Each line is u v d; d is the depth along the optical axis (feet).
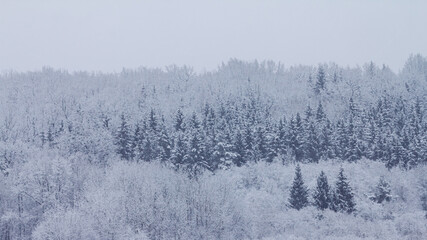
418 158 313.94
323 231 191.52
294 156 334.44
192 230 190.29
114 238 165.48
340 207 221.66
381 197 246.06
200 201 201.16
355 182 258.78
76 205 201.36
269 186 270.87
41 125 411.13
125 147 330.95
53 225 160.97
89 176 234.99
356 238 175.01
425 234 184.65
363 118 387.14
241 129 355.77
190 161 298.35
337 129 353.72
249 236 201.36
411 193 256.32
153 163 284.20
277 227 204.85
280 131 346.95
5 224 197.77
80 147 312.91
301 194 233.76
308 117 388.98
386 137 339.36
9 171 234.38
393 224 197.77
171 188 213.05
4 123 397.19
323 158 331.16
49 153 289.53
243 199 235.20
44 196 207.92
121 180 210.79
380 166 295.07
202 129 356.79
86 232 160.15
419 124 381.60
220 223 195.93
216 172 293.84
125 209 183.62
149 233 181.78
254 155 322.96
